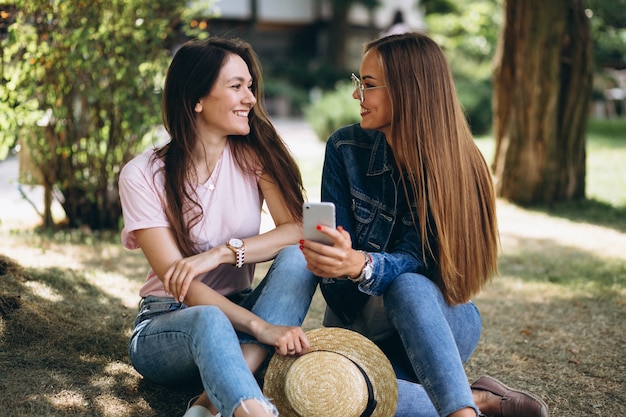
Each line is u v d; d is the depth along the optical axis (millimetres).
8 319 3230
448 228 2512
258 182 2859
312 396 2287
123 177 2670
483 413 2658
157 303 2734
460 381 2248
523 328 3916
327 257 2387
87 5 5340
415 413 2520
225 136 2803
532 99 7387
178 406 2744
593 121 15695
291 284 2586
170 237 2660
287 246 2791
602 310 4219
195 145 2723
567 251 5781
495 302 4414
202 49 2678
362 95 2623
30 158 5770
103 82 5617
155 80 5723
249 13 24938
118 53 5590
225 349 2246
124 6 5516
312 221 2381
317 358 2344
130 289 4199
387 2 27391
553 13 7184
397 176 2666
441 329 2328
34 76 5301
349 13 26594
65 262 4703
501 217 7023
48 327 3283
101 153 5801
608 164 9898
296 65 25734
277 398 2398
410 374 2629
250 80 2732
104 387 2830
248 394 2143
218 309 2383
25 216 6371
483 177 2604
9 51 5016
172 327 2443
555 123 7477
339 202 2740
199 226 2729
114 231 5895
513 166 7613
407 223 2646
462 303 2568
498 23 17062
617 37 14445
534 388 3100
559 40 7273
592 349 3582
